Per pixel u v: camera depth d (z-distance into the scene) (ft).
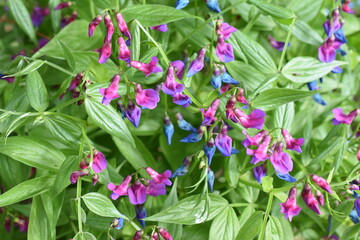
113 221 1.81
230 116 1.79
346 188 1.85
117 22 1.76
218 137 1.81
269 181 1.86
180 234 1.88
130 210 1.90
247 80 2.00
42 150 1.87
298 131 2.08
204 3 2.07
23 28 2.22
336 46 2.01
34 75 1.80
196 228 1.95
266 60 1.96
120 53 1.77
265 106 1.87
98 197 1.78
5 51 2.34
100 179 1.84
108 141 2.08
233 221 1.89
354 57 2.32
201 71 2.08
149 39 1.83
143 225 1.91
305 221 2.08
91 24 1.77
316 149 2.05
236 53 1.97
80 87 1.82
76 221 2.01
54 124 1.84
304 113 2.09
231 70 2.00
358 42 2.31
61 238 2.10
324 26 2.02
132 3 2.03
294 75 1.98
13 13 2.20
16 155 1.85
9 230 2.04
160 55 1.95
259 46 1.95
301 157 2.03
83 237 1.77
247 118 1.78
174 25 2.04
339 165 1.95
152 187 1.81
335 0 2.12
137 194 1.79
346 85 2.26
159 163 2.06
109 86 1.75
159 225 1.88
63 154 1.89
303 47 2.20
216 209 1.89
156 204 1.93
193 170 2.01
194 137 1.85
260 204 1.99
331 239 2.12
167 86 1.77
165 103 1.96
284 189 1.84
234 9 2.17
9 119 1.90
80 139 1.86
